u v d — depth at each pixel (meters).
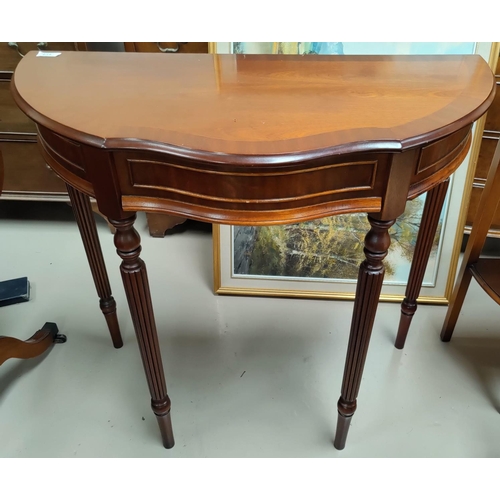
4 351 1.02
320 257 1.33
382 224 0.66
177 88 0.77
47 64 0.88
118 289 1.39
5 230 1.66
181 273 1.46
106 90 0.76
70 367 1.15
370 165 0.61
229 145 0.57
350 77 0.82
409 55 0.93
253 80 0.81
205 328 1.26
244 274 1.36
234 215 0.64
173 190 0.63
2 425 1.02
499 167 0.92
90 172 0.63
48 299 1.36
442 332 1.20
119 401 1.07
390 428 1.01
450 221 1.24
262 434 1.00
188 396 1.08
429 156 0.65
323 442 0.99
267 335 1.24
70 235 1.64
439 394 1.08
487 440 0.98
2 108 1.37
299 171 0.60
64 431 1.01
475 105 0.68
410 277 1.08
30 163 1.47
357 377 0.84
